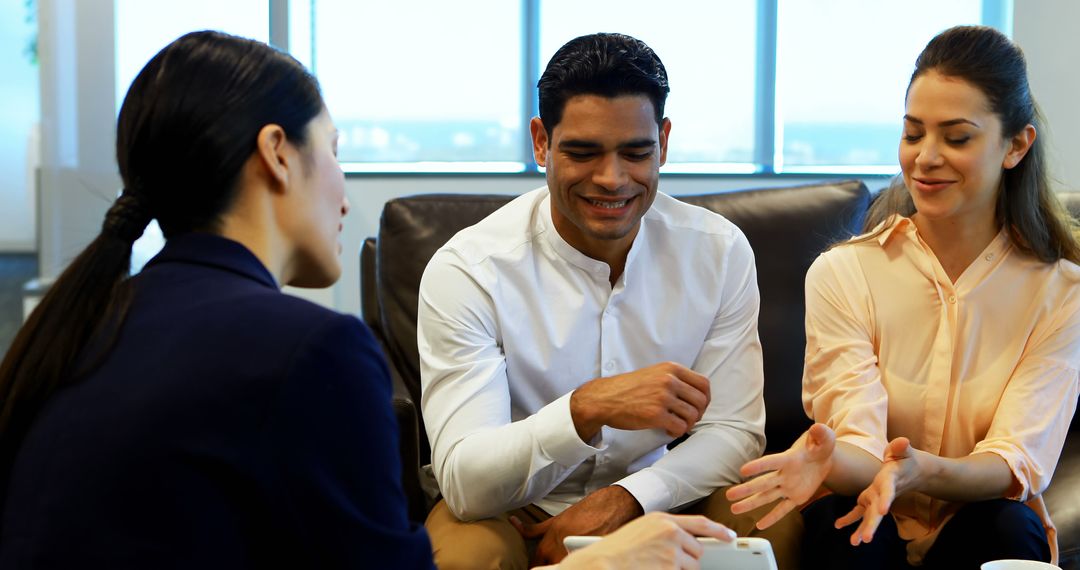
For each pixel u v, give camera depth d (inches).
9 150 181.3
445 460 68.7
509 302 73.1
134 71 185.8
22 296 181.9
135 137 42.6
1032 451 68.7
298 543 38.4
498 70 198.5
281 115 43.6
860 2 196.5
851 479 65.6
